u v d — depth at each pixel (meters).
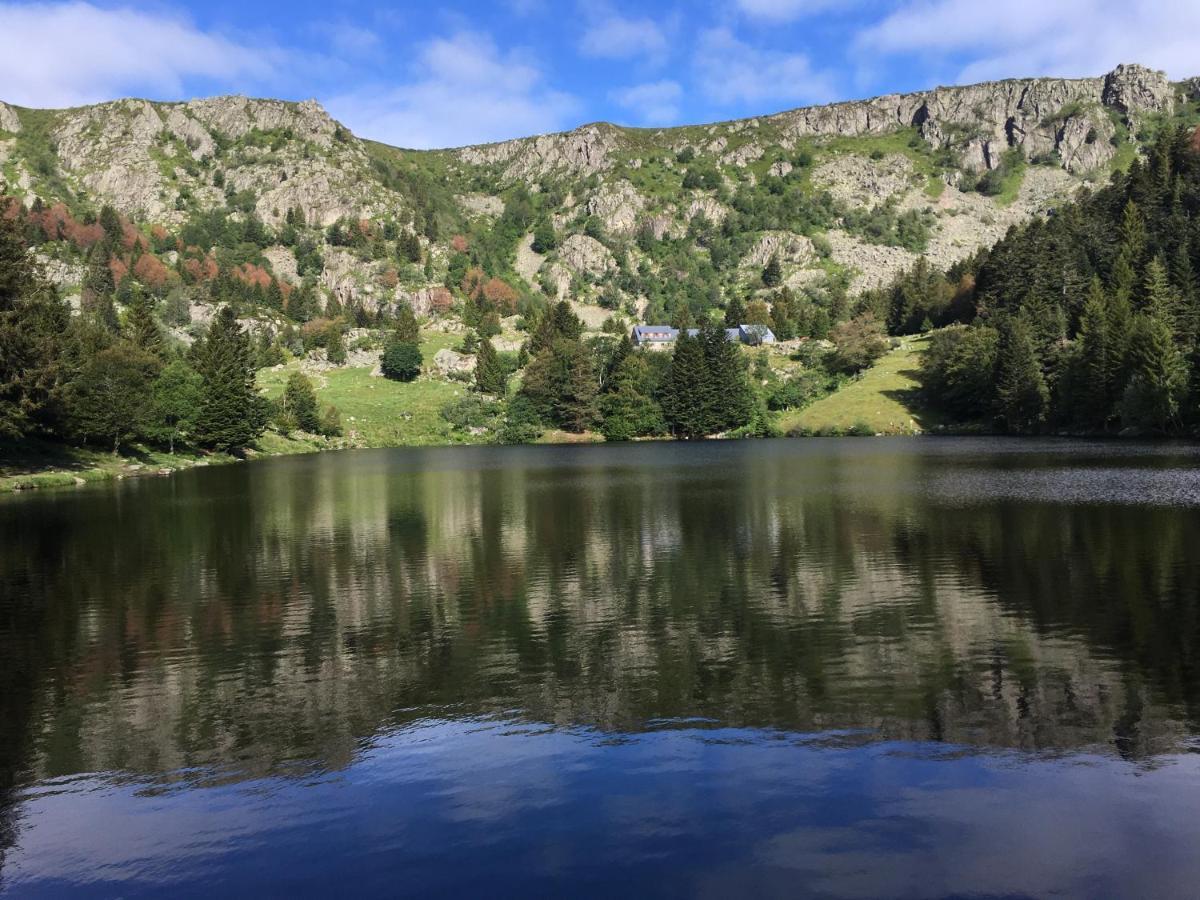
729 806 10.54
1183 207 144.75
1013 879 8.78
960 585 22.83
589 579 24.91
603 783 11.32
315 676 16.42
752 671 16.02
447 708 14.49
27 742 13.40
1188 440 82.12
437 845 9.80
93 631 20.00
